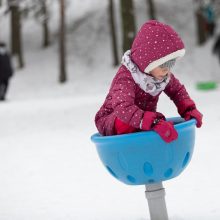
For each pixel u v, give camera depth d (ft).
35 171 22.56
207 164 20.62
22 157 26.68
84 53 107.86
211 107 42.98
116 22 115.14
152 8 104.37
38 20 108.99
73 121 41.50
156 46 10.62
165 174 11.03
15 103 63.82
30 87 93.30
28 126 40.68
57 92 89.04
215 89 64.28
